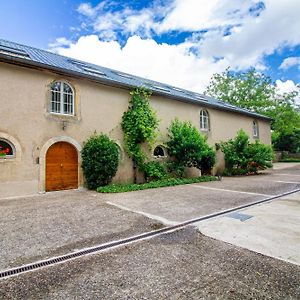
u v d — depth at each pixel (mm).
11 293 2346
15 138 7477
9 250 3375
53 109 8484
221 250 3258
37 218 4988
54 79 8445
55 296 2283
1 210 5699
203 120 14359
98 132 9453
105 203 6422
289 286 2400
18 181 7496
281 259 2961
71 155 8820
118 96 10227
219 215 5008
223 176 13570
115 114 10055
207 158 12430
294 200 6387
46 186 8164
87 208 5848
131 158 10430
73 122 8797
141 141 10617
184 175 12328
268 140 20453
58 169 8484
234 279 2541
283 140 28984
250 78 27812
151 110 10609
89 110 9266
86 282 2525
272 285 2424
